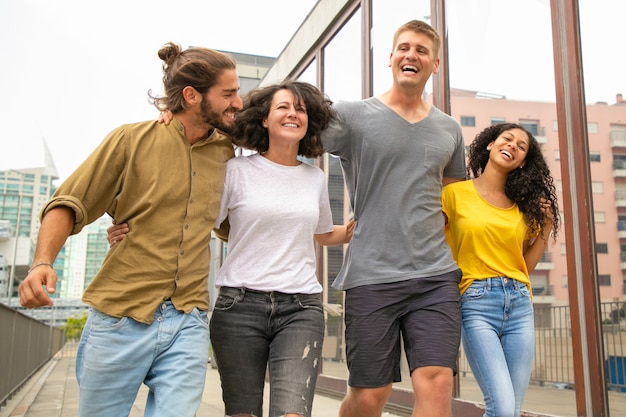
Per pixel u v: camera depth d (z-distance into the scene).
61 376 10.64
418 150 2.38
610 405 2.86
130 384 1.75
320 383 5.95
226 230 2.23
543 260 3.33
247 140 2.23
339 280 2.51
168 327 1.78
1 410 5.56
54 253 1.64
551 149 3.32
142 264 1.79
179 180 1.87
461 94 4.12
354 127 2.45
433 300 2.25
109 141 1.83
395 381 2.36
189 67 1.90
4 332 5.74
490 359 2.21
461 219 2.44
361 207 2.44
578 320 3.03
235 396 2.02
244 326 2.02
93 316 1.77
